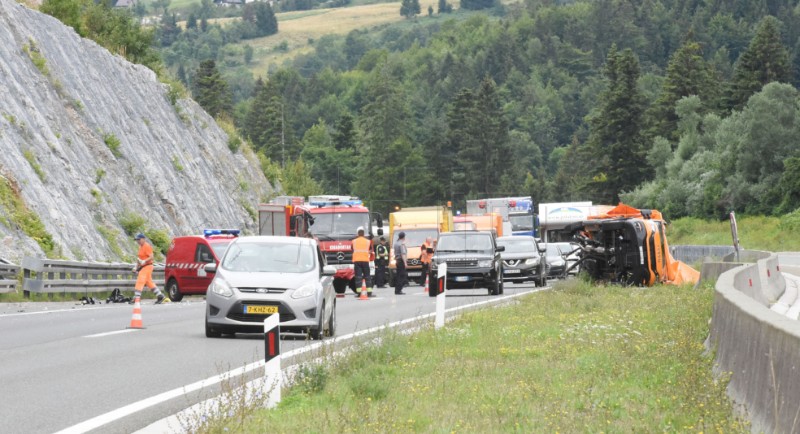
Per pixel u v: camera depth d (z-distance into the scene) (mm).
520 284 108562
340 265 100000
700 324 43406
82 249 94188
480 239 84688
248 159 183125
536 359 35688
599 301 61562
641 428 22625
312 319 43656
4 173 89750
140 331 48406
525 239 99062
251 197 168375
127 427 24062
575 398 27125
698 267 102625
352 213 102875
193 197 139375
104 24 157500
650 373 31422
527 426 23234
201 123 164125
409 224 118500
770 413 20422
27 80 109438
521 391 28109
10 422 24531
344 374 31141
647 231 80875
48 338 44875
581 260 84375
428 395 27734
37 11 123875
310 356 34375
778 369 20328
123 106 133500
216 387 30172
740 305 26781
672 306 56969
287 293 43750
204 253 81625
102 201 107250
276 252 46844
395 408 25109
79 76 123438
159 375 32719
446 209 128750
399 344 37344
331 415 24281
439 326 46531
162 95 151750
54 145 104438
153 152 133375
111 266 85500
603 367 32906
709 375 27844
